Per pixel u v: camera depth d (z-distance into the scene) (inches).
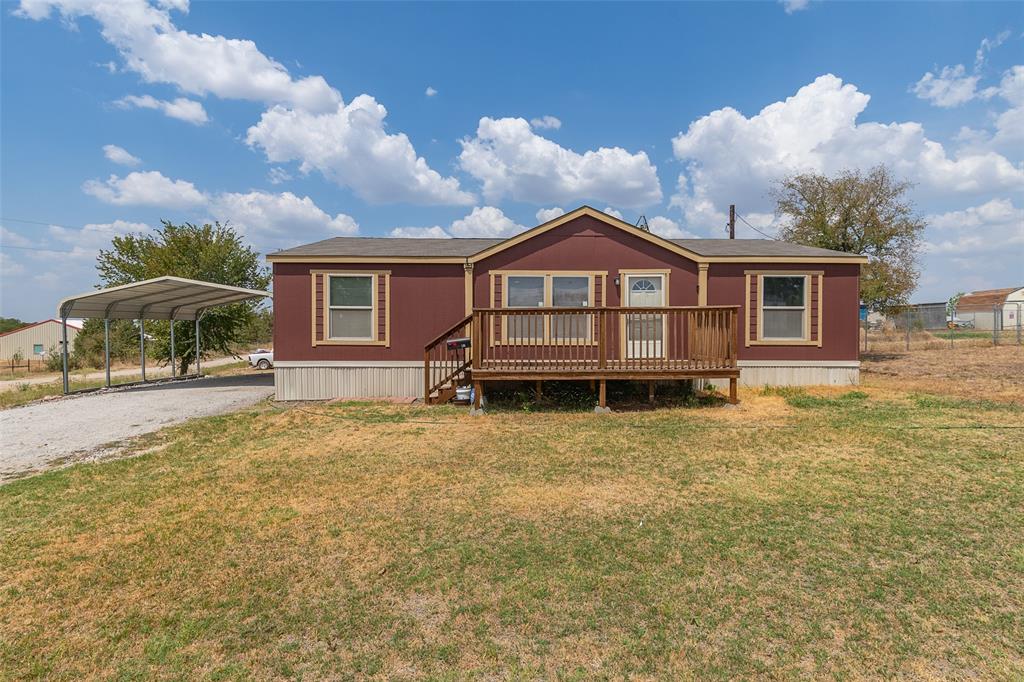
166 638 107.0
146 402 415.8
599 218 415.2
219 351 943.7
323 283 417.7
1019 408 319.3
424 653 101.0
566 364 361.7
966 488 183.0
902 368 573.0
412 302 419.2
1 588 126.7
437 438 273.0
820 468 209.9
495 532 154.3
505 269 415.2
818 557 135.6
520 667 96.4
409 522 162.6
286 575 131.3
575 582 125.2
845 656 97.9
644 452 238.8
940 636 103.3
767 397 380.8
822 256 416.2
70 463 238.8
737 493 183.3
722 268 418.6
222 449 255.3
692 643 102.3
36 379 1002.7
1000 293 1859.0
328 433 287.4
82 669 98.6
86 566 137.3
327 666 98.0
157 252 846.5
